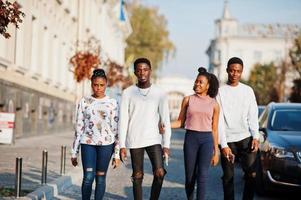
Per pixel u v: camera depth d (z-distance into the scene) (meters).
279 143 12.55
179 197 12.27
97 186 9.48
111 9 73.38
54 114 40.12
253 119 9.52
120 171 17.62
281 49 130.25
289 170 12.18
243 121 9.52
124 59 89.81
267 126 13.89
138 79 9.02
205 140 9.24
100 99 9.51
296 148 12.29
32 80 33.03
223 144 9.41
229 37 131.88
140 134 8.89
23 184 12.23
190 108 9.30
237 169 19.14
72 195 12.17
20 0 29.12
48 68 37.72
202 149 9.24
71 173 14.82
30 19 31.95
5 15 10.29
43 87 36.28
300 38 55.44
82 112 9.52
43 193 11.17
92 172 9.40
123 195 12.39
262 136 13.41
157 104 9.01
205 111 9.24
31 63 33.34
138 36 88.00
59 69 42.41
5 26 10.58
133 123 8.95
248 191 9.66
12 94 27.89
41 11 34.91
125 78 57.91
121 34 86.75
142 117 8.93
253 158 9.56
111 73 51.19
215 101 9.37
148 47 87.94
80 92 50.69
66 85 45.88
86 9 51.97
